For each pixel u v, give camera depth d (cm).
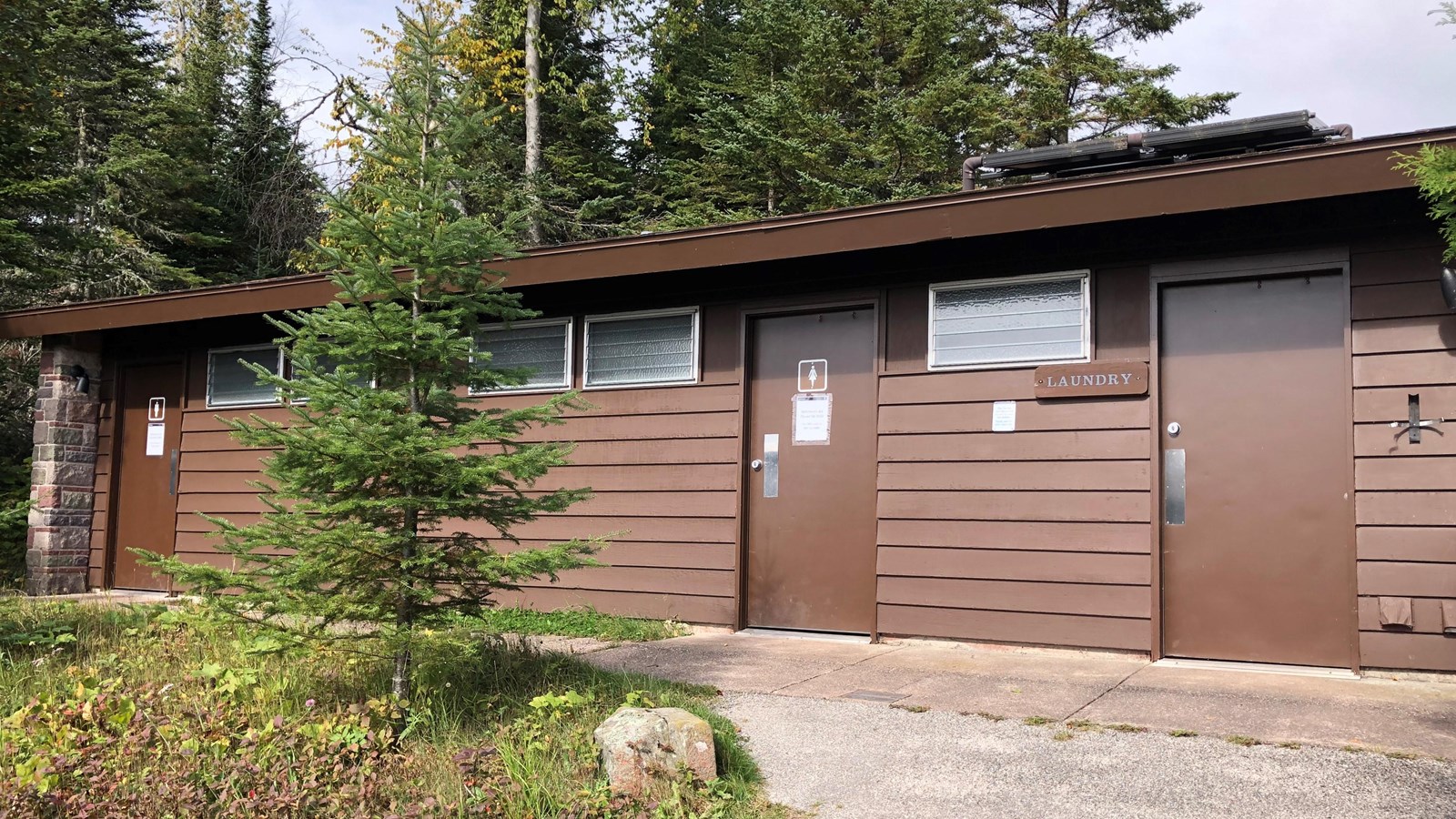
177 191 1906
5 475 1270
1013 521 636
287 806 345
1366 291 555
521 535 813
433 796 358
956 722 451
